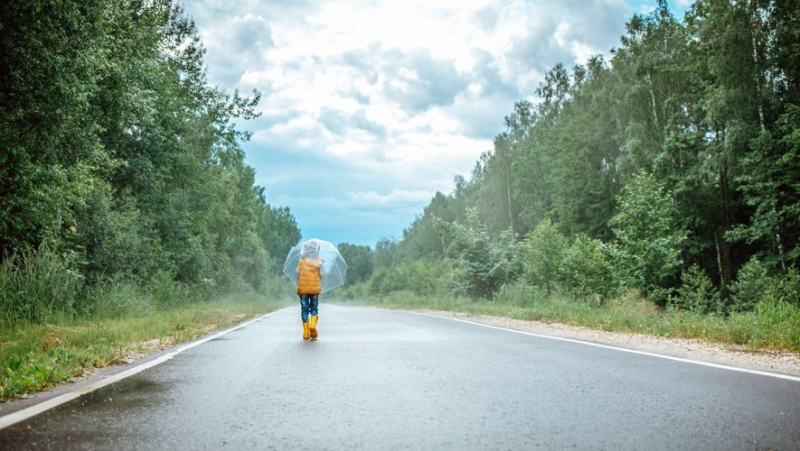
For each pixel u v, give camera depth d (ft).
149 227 84.43
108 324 40.16
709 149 109.29
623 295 66.64
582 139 158.30
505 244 94.32
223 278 153.07
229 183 157.07
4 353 21.48
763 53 101.91
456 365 22.76
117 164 59.67
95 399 15.98
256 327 49.26
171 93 81.87
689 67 112.57
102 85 55.21
